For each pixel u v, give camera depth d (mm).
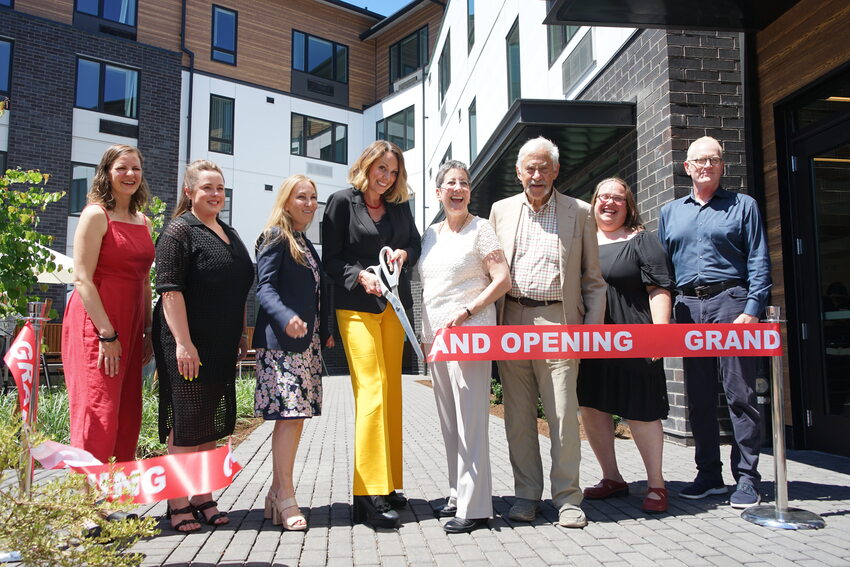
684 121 5941
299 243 3482
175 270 3117
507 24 11445
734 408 3693
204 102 18109
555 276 3434
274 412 3203
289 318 3174
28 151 14750
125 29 17109
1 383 8695
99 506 2072
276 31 19750
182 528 3109
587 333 3260
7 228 5527
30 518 1971
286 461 3279
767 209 5785
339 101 21016
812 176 5391
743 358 3670
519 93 10875
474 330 3180
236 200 18344
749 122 5898
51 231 14859
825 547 2867
